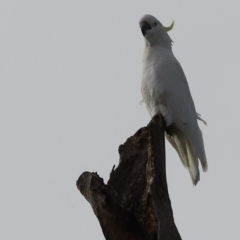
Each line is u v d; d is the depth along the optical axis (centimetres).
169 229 1053
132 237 1100
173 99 1455
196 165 1476
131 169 1158
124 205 1109
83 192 1123
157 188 1102
